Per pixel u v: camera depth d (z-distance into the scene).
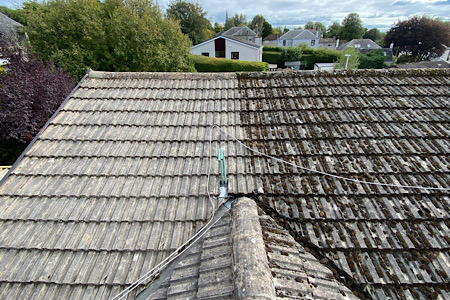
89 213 3.41
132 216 3.38
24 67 10.98
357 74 5.75
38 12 15.58
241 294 2.15
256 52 31.62
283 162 3.98
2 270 2.91
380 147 4.14
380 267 2.84
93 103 5.14
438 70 5.71
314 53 37.53
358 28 66.81
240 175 3.81
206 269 2.62
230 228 3.03
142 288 2.75
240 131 4.58
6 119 9.84
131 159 4.09
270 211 3.41
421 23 45.97
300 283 2.52
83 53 15.09
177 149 4.28
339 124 4.60
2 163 10.63
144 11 17.95
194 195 3.58
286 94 5.34
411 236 3.07
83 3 15.36
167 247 3.07
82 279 2.83
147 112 4.98
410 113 4.75
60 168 3.95
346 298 2.56
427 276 2.76
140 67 16.80
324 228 3.17
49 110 10.59
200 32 42.50
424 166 3.84
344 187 3.61
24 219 3.35
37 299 2.71
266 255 2.61
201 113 4.98
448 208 3.33
